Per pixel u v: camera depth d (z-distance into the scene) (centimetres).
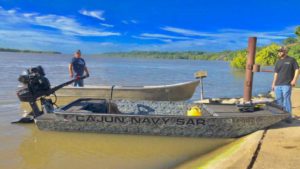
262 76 3691
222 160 595
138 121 785
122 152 691
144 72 4509
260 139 689
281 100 845
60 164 627
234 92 2002
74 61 1263
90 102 929
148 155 677
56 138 789
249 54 1060
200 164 606
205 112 864
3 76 2770
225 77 3500
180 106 945
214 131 775
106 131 808
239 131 769
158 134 793
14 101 1380
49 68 4600
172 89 1280
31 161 644
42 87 927
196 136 785
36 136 809
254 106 824
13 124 942
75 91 1284
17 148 721
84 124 807
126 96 1277
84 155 677
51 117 825
